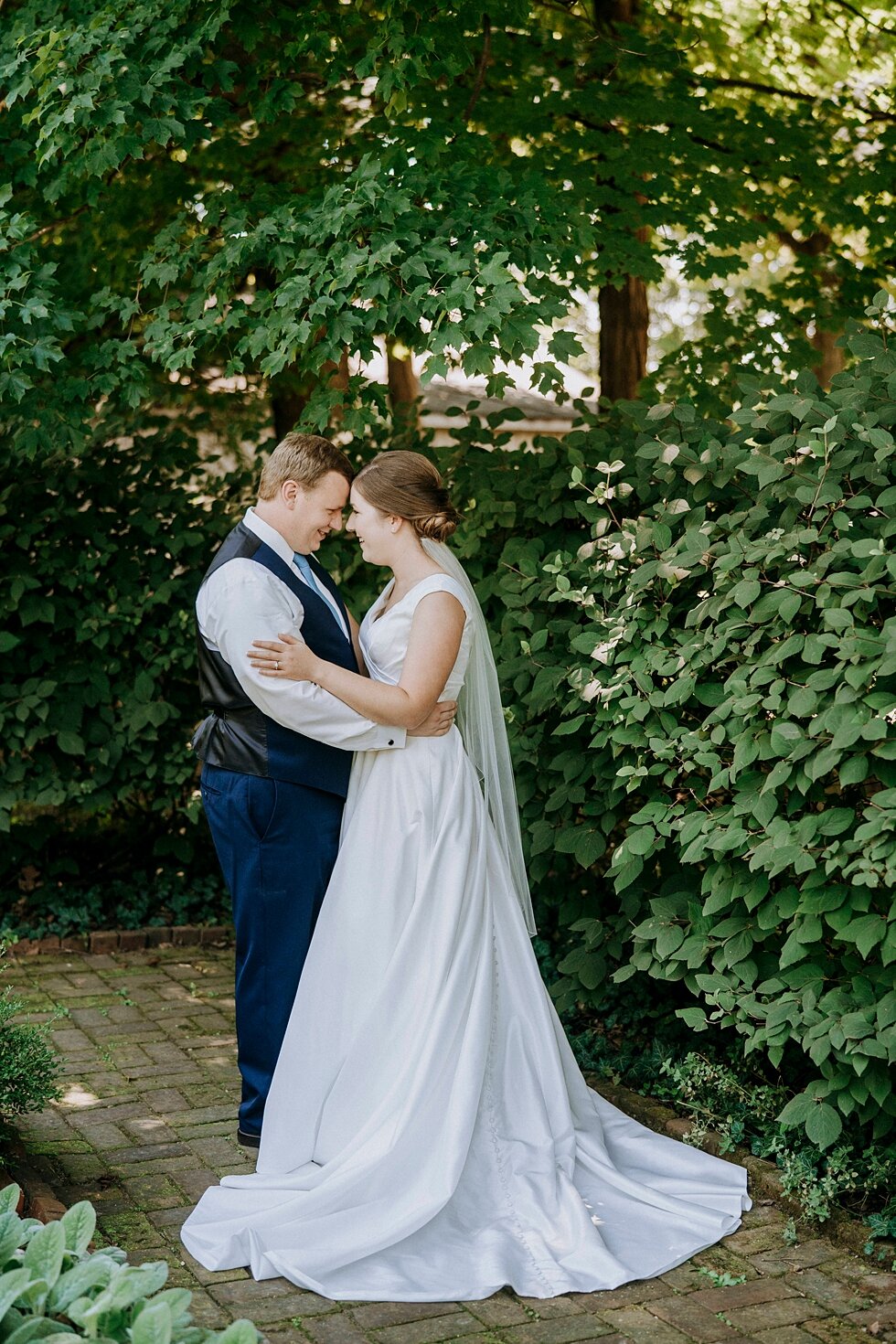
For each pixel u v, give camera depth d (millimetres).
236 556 3436
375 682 3322
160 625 5621
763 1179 3291
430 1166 3080
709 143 6242
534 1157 3182
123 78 4332
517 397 10469
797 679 3158
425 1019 3184
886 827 2832
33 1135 3572
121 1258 2285
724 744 3438
